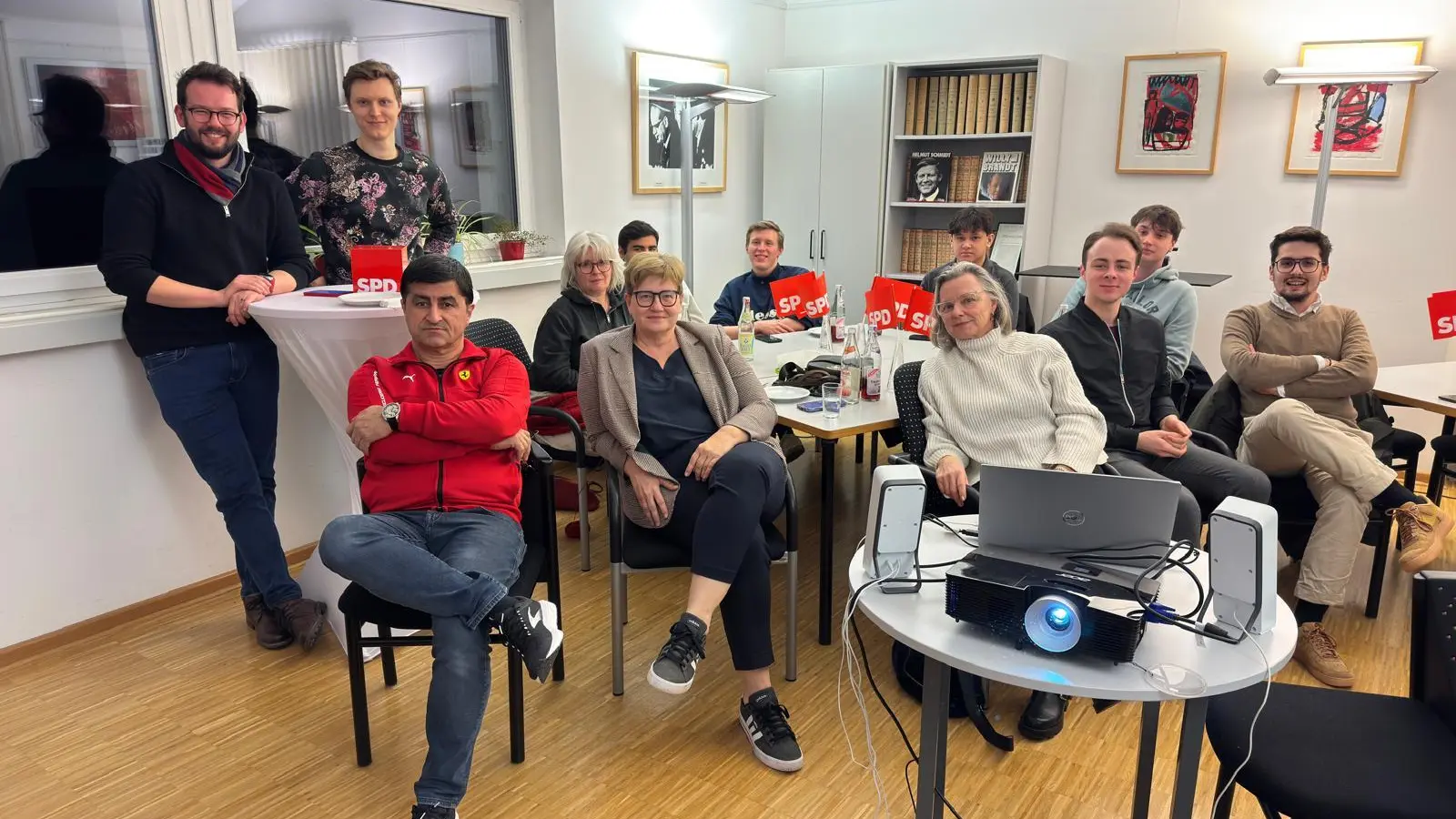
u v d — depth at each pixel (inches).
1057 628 52.6
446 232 128.2
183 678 99.7
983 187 198.8
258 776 83.3
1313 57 167.8
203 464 102.0
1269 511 54.1
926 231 209.2
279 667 102.1
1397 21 160.1
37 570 103.7
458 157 166.7
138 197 94.2
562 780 82.8
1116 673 51.4
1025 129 190.5
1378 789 52.8
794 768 84.0
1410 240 165.6
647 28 188.2
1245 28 173.0
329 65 142.1
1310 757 55.7
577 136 177.3
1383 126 163.8
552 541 90.7
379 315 91.4
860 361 118.0
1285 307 124.6
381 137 116.9
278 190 106.7
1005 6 196.5
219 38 119.9
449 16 160.4
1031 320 159.5
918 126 203.9
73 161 106.7
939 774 67.6
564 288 138.6
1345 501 101.4
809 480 164.7
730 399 98.2
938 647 54.7
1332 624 112.1
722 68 207.9
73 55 105.7
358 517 81.0
